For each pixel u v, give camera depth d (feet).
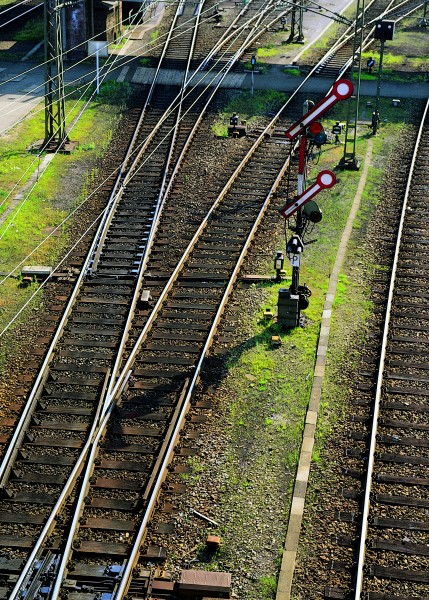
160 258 79.10
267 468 52.85
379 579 44.83
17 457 53.72
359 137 111.86
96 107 123.34
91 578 44.80
